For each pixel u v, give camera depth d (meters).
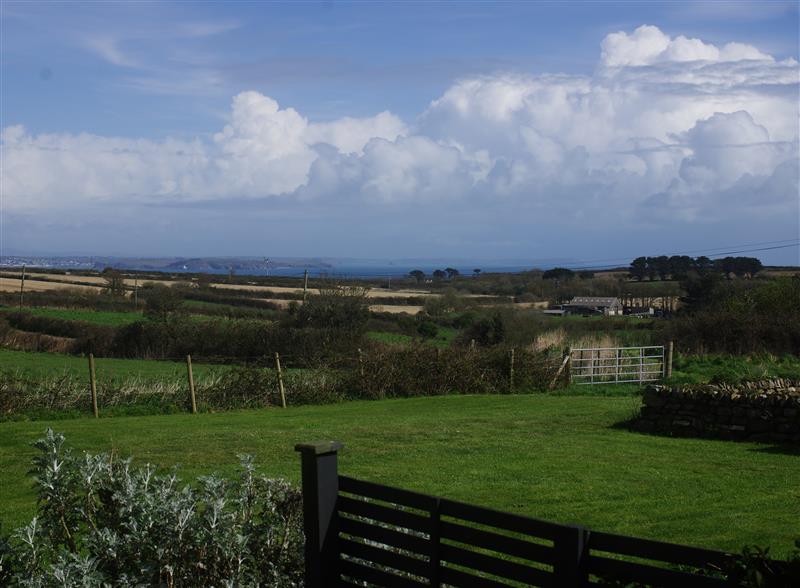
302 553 6.23
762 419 15.77
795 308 33.06
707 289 43.38
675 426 16.84
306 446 5.74
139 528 5.96
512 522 4.78
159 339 35.00
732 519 9.45
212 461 13.91
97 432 17.84
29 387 21.44
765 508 10.02
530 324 37.59
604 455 14.12
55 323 41.31
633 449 14.80
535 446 15.20
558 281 69.06
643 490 11.11
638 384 27.36
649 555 4.18
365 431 17.47
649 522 9.34
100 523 6.35
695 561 4.02
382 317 49.31
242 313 44.91
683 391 16.78
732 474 12.30
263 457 14.30
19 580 5.73
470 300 57.56
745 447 15.05
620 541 4.30
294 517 6.37
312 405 24.30
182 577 5.98
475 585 5.01
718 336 31.80
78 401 21.80
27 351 37.81
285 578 6.10
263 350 32.50
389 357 26.70
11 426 19.03
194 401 22.66
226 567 6.02
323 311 35.28
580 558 4.43
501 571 4.86
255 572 6.11
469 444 15.49
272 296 63.09
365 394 25.53
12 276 79.75
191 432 17.70
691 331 32.47
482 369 27.27
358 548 5.69
